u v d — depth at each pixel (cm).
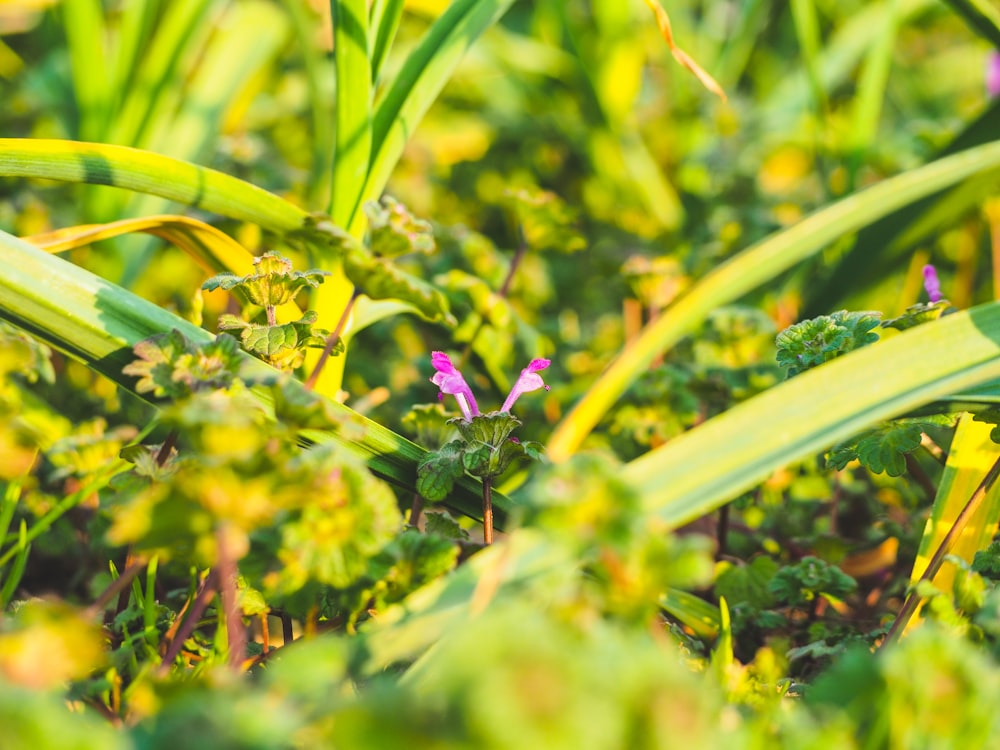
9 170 63
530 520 54
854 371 59
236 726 52
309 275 62
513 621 52
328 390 66
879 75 84
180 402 58
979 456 64
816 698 55
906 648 54
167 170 64
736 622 64
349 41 65
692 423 73
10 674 54
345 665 55
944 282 85
